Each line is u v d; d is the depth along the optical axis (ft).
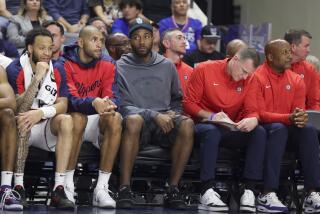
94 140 58.08
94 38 58.08
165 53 68.59
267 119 61.11
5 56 63.93
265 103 62.28
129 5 79.25
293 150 62.59
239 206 60.39
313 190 60.80
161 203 62.75
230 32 87.81
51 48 55.88
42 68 54.39
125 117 57.47
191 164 60.44
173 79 63.00
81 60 58.54
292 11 100.58
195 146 60.39
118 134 56.44
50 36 55.93
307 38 67.10
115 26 79.92
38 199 65.26
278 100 62.75
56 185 54.29
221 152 60.85
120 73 61.67
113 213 52.47
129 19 79.71
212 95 61.93
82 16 84.12
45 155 56.95
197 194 63.98
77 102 56.70
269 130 60.13
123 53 67.51
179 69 68.18
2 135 53.16
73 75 58.13
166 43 68.03
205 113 61.11
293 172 62.95
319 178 60.64
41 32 55.72
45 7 81.97
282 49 62.13
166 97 62.34
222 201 60.64
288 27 101.35
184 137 58.18
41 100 55.31
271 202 59.62
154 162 59.21
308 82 67.56
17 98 54.60
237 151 61.31
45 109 54.65
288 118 60.70
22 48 73.10
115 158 58.08
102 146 56.65
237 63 60.80
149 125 59.06
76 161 55.83
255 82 62.03
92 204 57.77
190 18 83.05
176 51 67.72
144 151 59.11
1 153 53.31
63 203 53.57
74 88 57.72
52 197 54.24
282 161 62.34
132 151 57.11
